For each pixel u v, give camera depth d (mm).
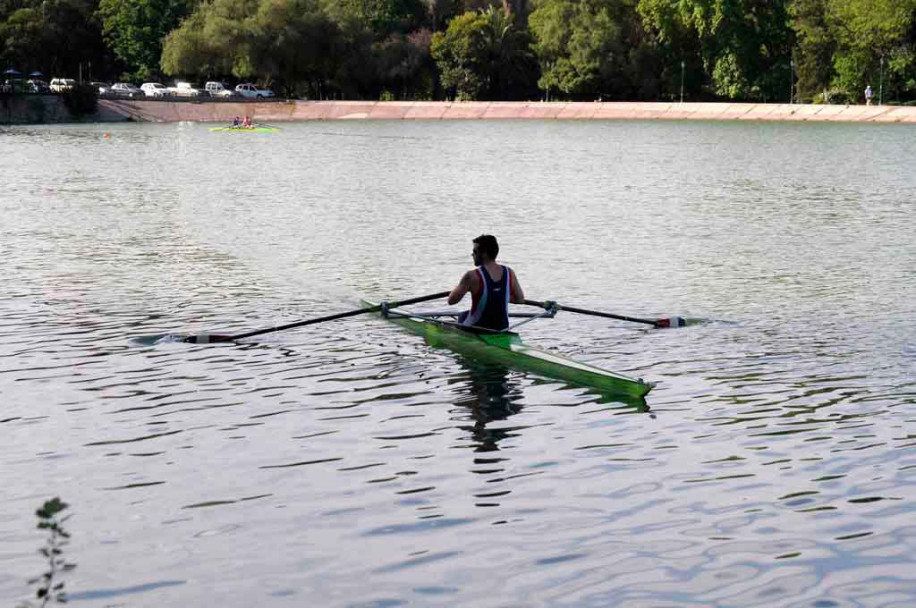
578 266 19953
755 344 13711
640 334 14367
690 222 26859
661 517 8016
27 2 126875
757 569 7133
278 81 125250
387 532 7742
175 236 23719
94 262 20000
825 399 11211
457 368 12523
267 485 8688
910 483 8711
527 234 24453
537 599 6719
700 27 109688
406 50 124625
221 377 12094
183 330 14484
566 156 54375
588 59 116250
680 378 12133
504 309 13523
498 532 7738
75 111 102562
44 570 7086
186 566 7184
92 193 33875
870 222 26906
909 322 14898
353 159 52219
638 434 10070
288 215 28109
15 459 9289
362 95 129875
